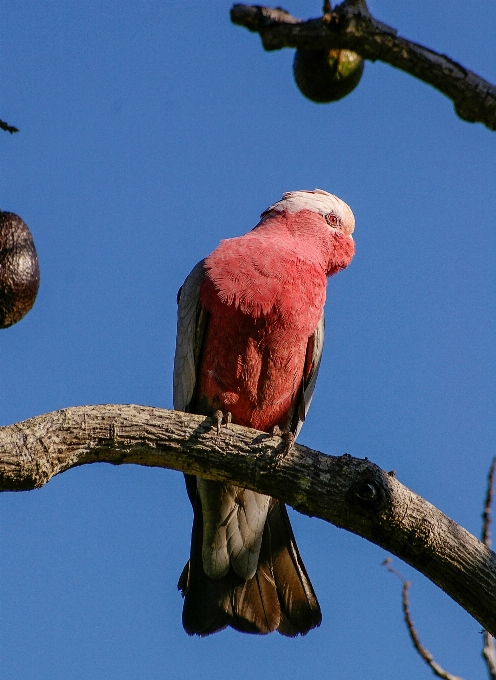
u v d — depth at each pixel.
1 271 7.31
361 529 9.04
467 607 8.95
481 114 6.46
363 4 6.38
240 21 6.41
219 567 11.21
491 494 9.91
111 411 8.85
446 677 9.50
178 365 11.55
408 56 6.38
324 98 7.05
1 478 8.16
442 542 8.84
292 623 11.03
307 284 10.98
